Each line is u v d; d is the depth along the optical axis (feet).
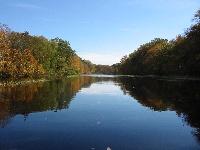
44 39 299.38
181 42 272.72
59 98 94.32
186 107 74.95
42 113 64.39
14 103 78.23
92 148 38.29
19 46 224.53
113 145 39.81
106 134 45.93
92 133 46.50
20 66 198.80
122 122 55.62
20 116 60.08
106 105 80.02
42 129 48.91
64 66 360.28
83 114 64.34
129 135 45.42
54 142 40.98
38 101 83.97
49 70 294.46
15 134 45.24
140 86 163.94
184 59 248.11
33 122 54.39
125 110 70.79
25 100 85.15
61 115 62.54
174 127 51.16
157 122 55.62
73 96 102.78
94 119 58.49
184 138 43.65
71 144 40.06
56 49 340.18
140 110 70.79
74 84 184.24
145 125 53.01
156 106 77.51
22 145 39.37
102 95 108.99
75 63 447.01
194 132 47.39
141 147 38.96
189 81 210.79
